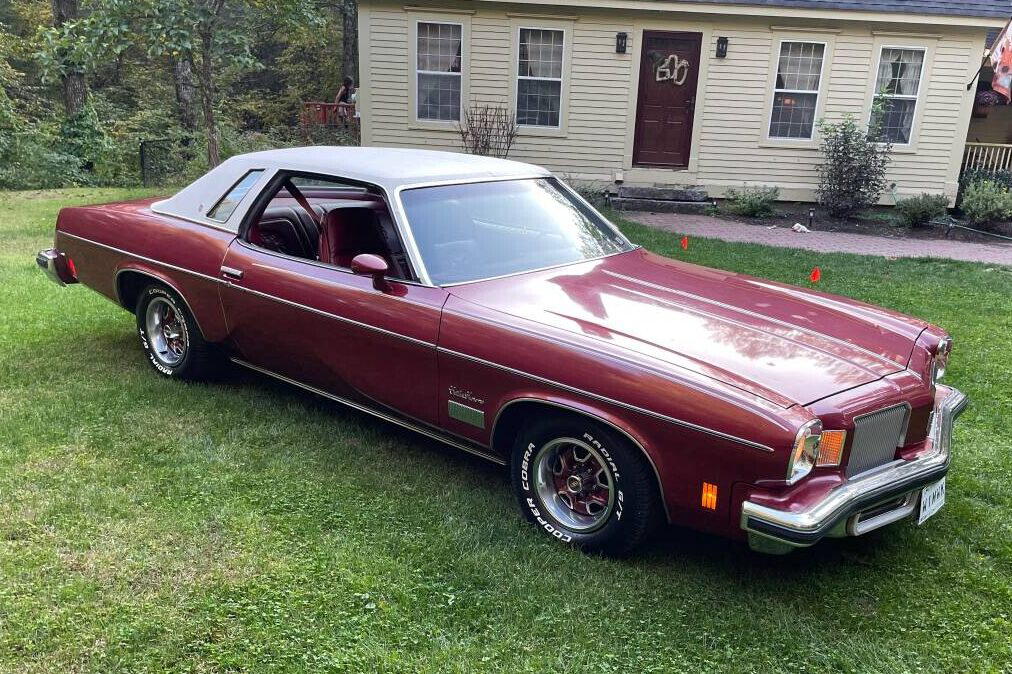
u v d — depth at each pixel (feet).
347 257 13.38
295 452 12.99
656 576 9.98
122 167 57.52
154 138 62.03
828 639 8.97
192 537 10.36
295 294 12.97
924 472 9.85
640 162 48.06
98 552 9.93
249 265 13.70
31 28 88.38
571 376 9.96
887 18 43.62
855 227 43.34
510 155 47.91
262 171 14.37
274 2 40.42
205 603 9.02
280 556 10.03
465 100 46.75
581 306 11.27
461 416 11.35
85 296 22.03
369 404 12.82
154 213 15.76
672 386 9.27
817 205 47.85
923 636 9.09
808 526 8.49
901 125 46.68
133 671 7.98
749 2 43.78
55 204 41.34
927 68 45.21
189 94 73.61
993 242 40.24
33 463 12.19
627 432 9.54
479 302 11.32
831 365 9.96
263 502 11.35
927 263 32.45
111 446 12.88
